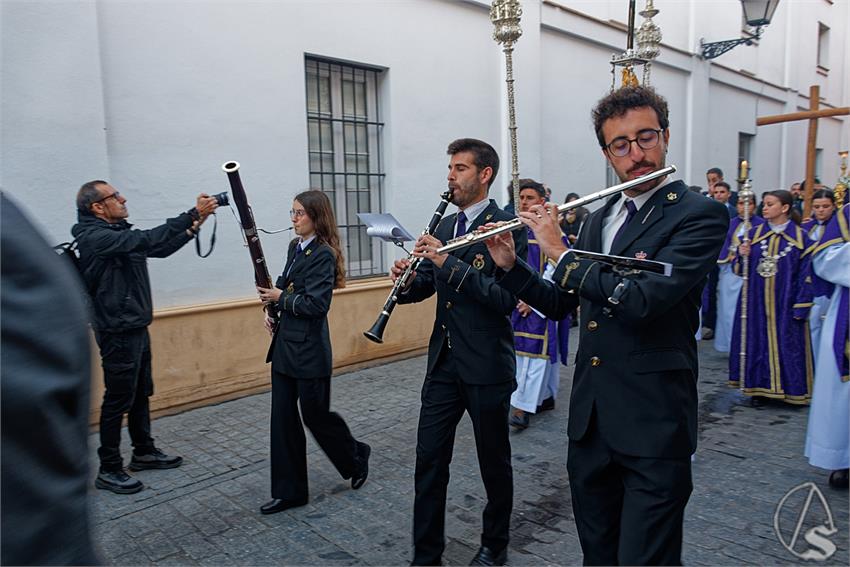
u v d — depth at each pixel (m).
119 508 3.58
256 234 3.57
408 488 3.83
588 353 2.08
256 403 5.39
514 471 4.07
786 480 3.85
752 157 13.71
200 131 5.19
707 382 6.17
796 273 5.14
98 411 4.55
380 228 3.29
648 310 1.84
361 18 6.27
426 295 3.20
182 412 5.16
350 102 6.50
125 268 3.74
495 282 2.74
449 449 2.88
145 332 3.96
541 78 8.53
